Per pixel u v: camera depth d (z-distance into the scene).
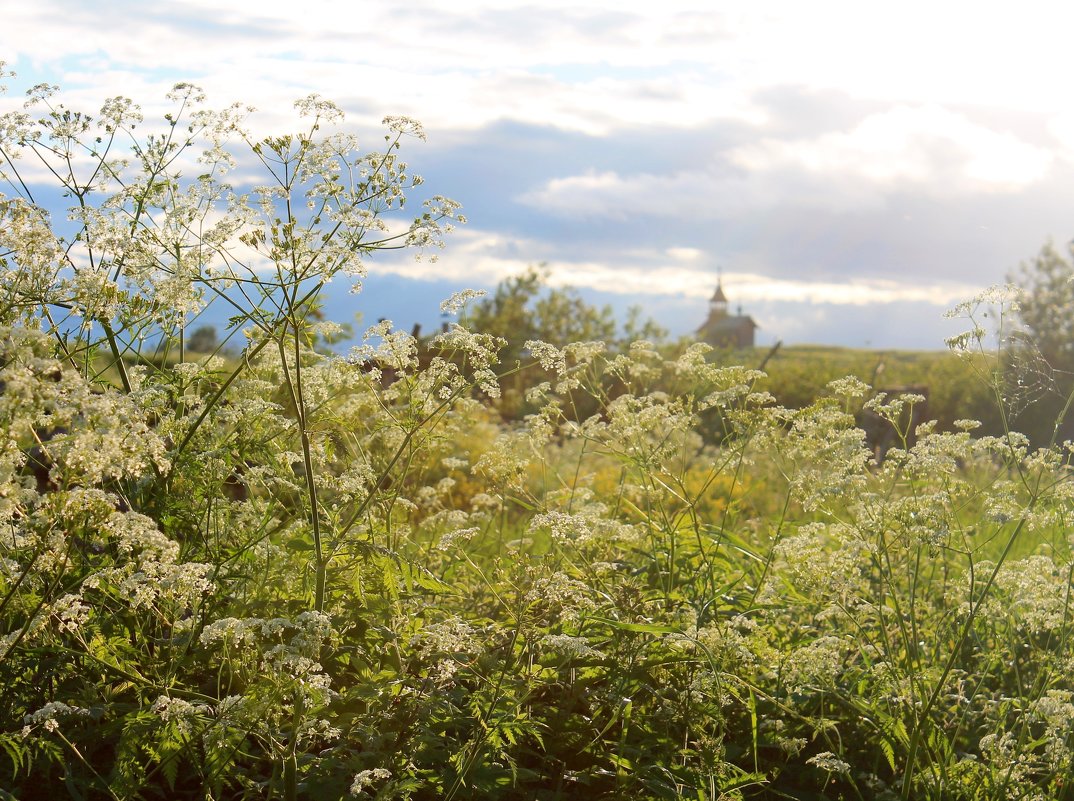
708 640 4.09
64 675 3.59
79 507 3.02
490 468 5.49
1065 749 3.90
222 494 4.38
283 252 3.64
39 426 3.04
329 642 3.77
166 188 4.07
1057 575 4.65
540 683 3.74
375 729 3.44
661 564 5.20
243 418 4.25
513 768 3.45
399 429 4.59
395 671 3.72
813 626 5.15
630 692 4.00
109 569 3.41
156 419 4.39
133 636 3.93
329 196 3.75
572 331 28.17
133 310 3.91
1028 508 4.09
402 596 4.20
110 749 3.69
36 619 3.20
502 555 5.63
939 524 4.22
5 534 3.24
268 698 3.16
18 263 3.62
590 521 4.77
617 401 5.66
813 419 5.04
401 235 3.76
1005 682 5.01
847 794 4.16
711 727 4.07
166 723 3.14
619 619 4.30
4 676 3.45
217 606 3.80
